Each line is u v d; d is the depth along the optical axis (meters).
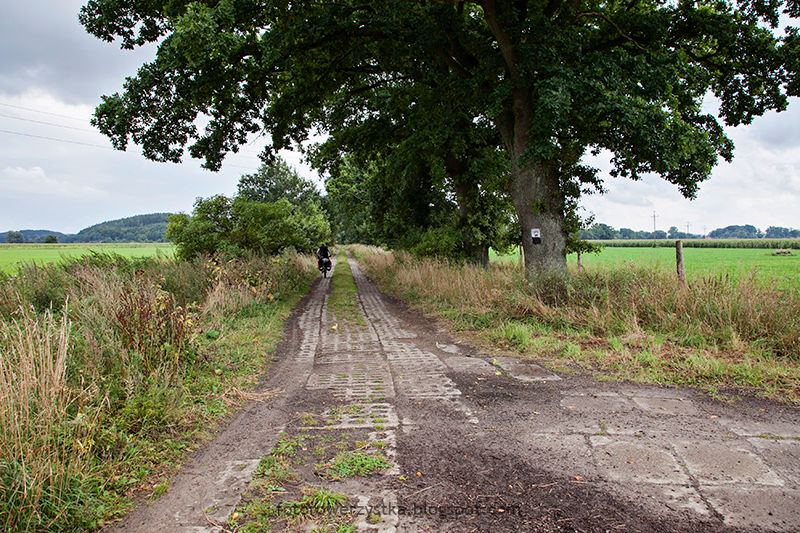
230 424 4.14
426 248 16.80
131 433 3.64
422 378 5.58
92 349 4.51
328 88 14.63
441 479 3.05
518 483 2.98
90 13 12.28
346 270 30.25
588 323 7.53
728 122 12.28
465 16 12.50
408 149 15.29
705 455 3.29
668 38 10.98
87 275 8.38
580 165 11.17
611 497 2.78
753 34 10.89
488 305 9.69
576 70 9.50
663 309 7.27
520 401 4.60
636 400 4.51
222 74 11.48
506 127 11.60
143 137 12.61
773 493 2.78
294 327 9.59
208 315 8.66
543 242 10.48
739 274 7.18
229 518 2.63
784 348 5.74
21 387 3.04
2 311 6.29
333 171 21.48
